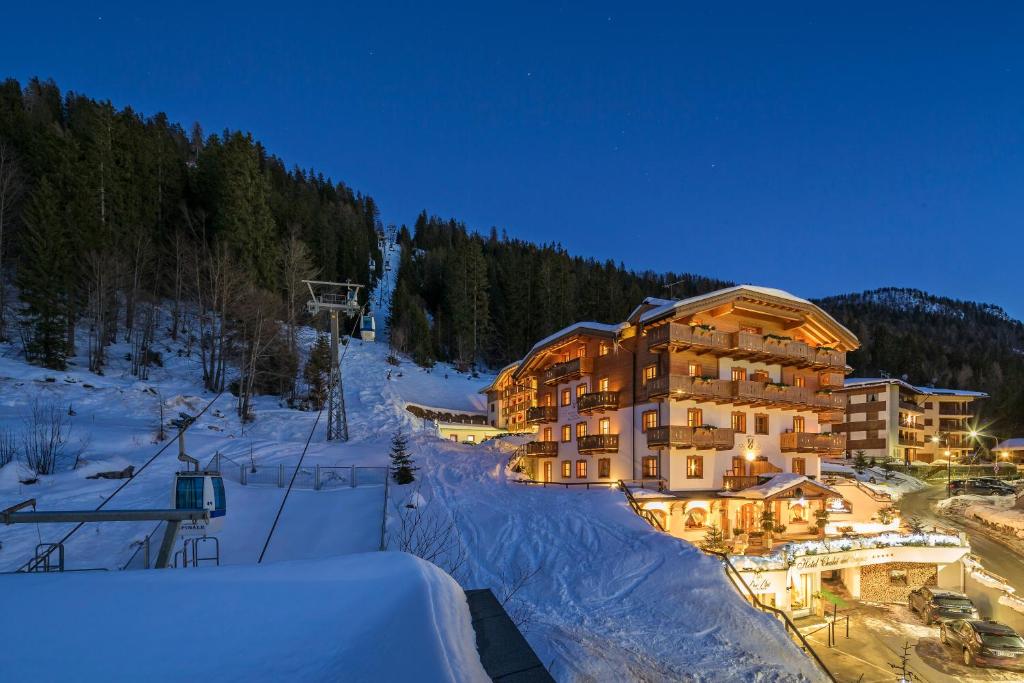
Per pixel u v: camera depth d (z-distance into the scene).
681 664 13.16
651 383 29.66
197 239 58.44
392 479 27.45
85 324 46.38
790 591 23.94
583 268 123.62
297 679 3.70
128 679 3.60
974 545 34.22
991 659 18.94
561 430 38.41
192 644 4.15
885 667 19.50
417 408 57.81
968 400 77.00
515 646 5.72
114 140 56.53
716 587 17.50
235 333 47.22
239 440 31.47
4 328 40.72
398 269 121.56
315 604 5.03
